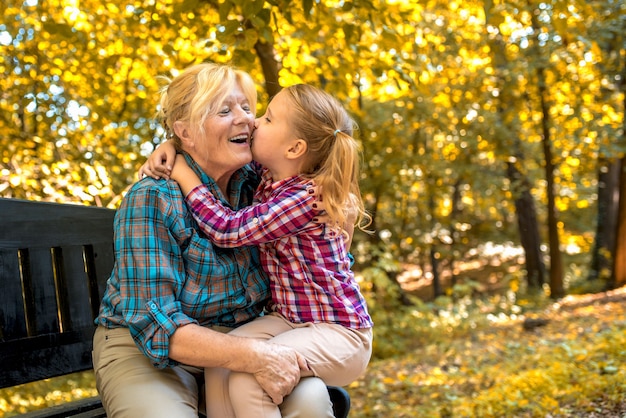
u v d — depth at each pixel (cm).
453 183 1742
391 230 1647
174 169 227
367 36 573
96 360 223
